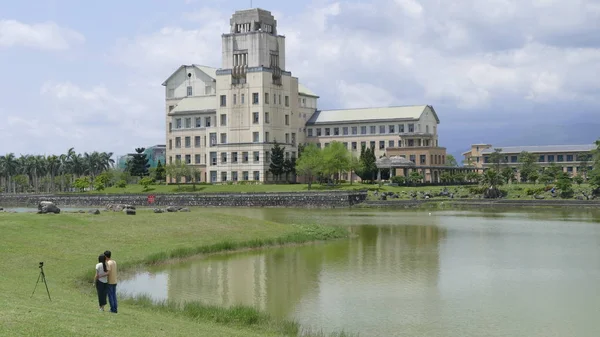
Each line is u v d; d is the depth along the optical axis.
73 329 33.47
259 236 93.75
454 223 122.19
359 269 71.56
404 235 102.44
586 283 63.88
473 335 46.91
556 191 173.88
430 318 51.31
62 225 81.25
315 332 46.75
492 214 143.12
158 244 81.12
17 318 34.25
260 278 66.31
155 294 58.31
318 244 91.62
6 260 61.38
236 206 195.12
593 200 162.38
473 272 69.69
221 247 83.50
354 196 180.25
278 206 189.12
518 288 61.72
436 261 76.75
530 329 48.34
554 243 91.75
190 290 60.47
